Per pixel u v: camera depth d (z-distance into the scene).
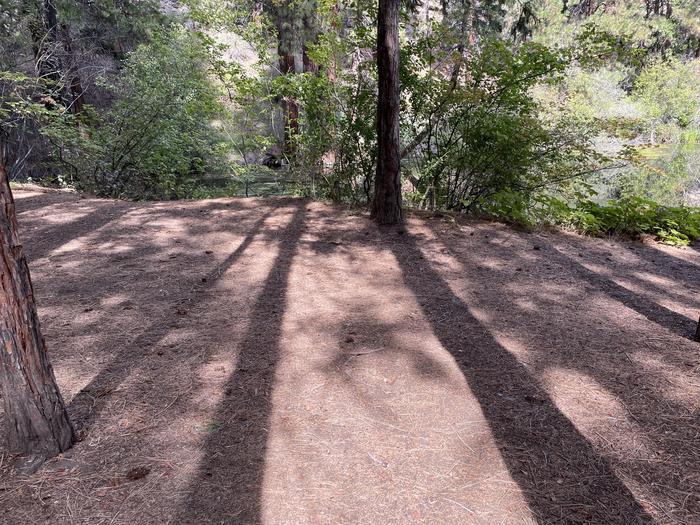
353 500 1.96
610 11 22.02
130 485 2.02
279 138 10.49
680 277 4.86
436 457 2.23
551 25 22.86
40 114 9.32
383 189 6.52
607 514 1.91
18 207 7.05
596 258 5.44
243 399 2.65
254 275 4.63
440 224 6.68
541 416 2.54
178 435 2.35
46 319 3.56
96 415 2.47
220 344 3.27
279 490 2.01
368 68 7.09
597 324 3.69
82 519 1.84
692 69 19.27
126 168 10.81
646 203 6.68
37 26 10.70
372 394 2.72
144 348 3.18
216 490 2.00
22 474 2.04
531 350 3.26
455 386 2.81
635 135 7.11
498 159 6.96
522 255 5.45
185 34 11.17
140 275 4.54
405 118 7.52
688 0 22.34
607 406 2.63
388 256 5.30
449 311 3.89
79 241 5.57
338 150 7.64
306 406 2.60
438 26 6.96
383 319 3.72
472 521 1.87
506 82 6.89
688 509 1.93
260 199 8.15
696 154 16.12
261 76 9.46
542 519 1.88
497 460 2.21
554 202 6.71
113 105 11.08
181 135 10.63
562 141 7.22
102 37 13.00
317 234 6.12
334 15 7.81
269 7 12.66
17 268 1.95
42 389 2.09
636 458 2.23
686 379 2.91
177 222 6.54
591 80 16.97
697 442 2.34
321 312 3.83
